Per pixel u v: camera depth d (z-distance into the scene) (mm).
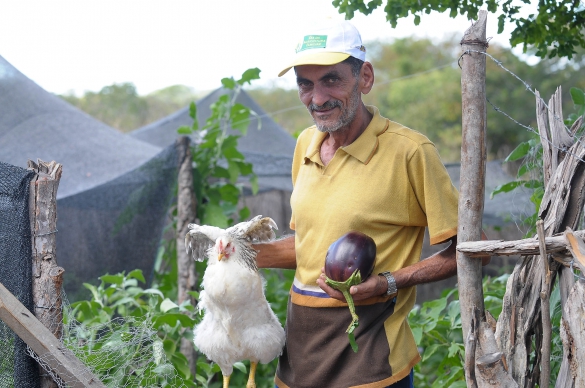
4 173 2602
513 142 15383
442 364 3865
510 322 2379
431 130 16641
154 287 5035
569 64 15430
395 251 2631
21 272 2533
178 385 3254
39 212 2543
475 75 2334
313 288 2691
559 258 2215
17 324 2367
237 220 6469
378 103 18609
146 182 5016
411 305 2723
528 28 3648
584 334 2004
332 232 2600
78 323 3879
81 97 19844
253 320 2826
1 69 5441
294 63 2486
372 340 2557
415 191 2590
